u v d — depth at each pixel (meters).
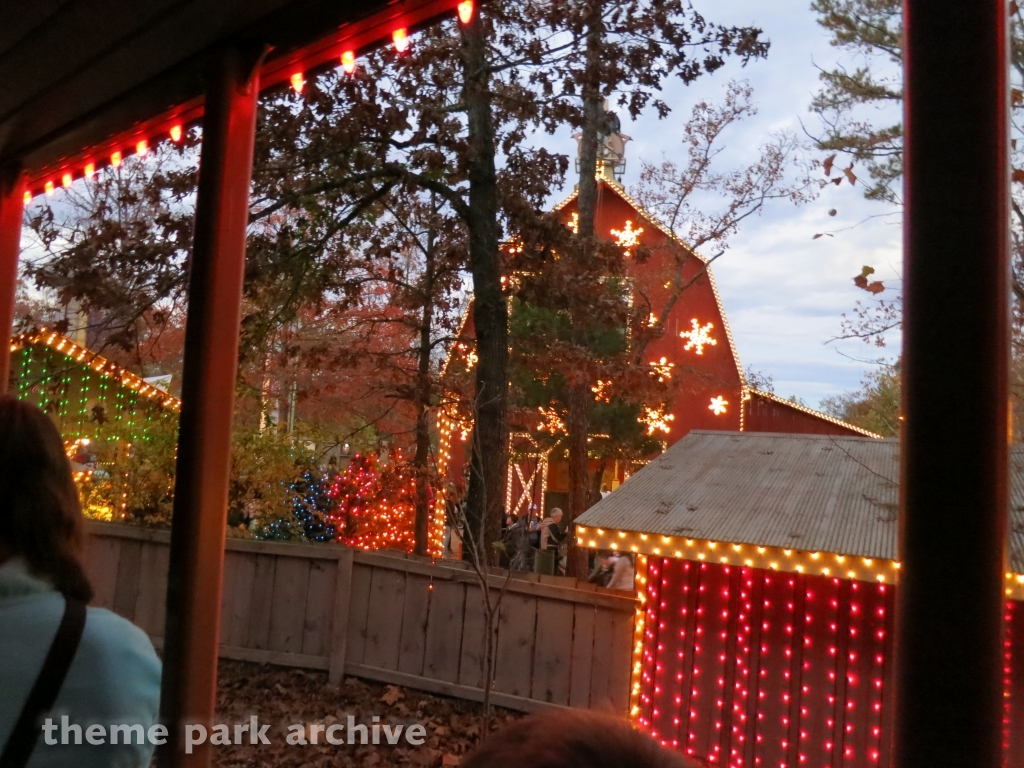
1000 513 1.21
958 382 1.23
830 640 4.17
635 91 7.93
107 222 7.10
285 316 8.23
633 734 0.61
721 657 4.44
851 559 3.74
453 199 7.88
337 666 5.65
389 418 11.70
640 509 4.54
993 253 1.25
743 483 4.75
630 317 8.30
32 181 4.19
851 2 4.81
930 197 1.28
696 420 16.41
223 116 2.62
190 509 2.51
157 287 7.10
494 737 0.66
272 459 7.32
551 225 7.92
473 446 7.23
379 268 10.11
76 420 8.03
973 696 1.18
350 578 5.75
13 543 1.25
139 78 2.96
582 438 10.53
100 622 1.25
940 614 1.20
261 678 5.69
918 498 1.24
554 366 8.28
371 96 7.29
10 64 2.95
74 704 1.17
